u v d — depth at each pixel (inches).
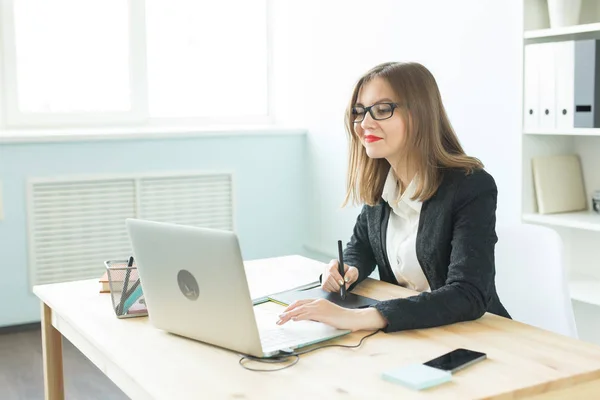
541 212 128.3
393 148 83.7
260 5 212.2
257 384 60.8
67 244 179.0
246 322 65.6
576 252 134.5
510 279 94.5
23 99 187.8
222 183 195.2
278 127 200.8
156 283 72.6
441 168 85.1
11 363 153.1
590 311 131.0
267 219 201.2
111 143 181.3
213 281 66.6
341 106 186.4
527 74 126.3
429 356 66.3
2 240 173.0
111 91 196.5
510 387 59.0
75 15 190.7
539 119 124.9
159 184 187.6
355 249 96.7
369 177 91.1
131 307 80.0
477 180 83.6
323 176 196.7
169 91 203.8
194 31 204.7
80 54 192.2
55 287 93.9
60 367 95.6
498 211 145.6
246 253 199.6
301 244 206.4
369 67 175.2
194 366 65.2
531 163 129.2
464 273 78.4
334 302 83.0
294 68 205.2
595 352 66.7
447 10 152.6
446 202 83.7
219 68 209.0
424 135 83.5
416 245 86.9
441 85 156.3
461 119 152.3
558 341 69.9
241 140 196.1
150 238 71.0
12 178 172.4
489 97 144.7
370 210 94.2
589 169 131.5
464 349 66.4
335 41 187.0
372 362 65.1
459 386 59.3
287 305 82.4
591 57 116.3
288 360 66.0
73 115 192.9
